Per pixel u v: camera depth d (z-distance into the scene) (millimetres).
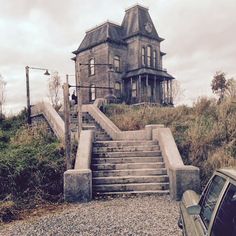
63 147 11289
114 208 7746
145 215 6938
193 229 3105
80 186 8859
